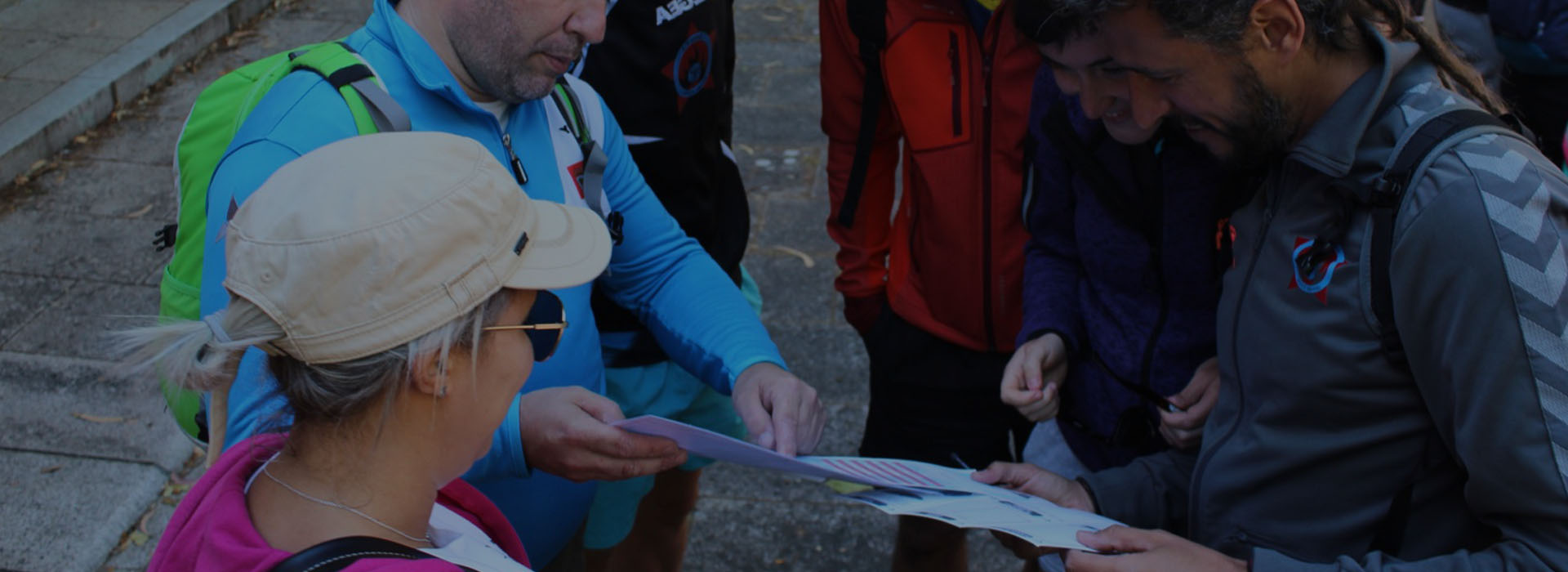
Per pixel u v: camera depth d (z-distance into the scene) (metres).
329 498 1.16
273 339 1.08
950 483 1.77
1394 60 1.41
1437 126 1.39
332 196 1.09
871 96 2.46
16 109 5.09
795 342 4.12
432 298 1.10
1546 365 1.30
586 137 1.92
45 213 4.62
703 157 2.46
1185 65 1.44
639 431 1.58
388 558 1.09
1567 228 1.33
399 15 1.72
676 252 2.08
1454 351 1.36
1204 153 1.81
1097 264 2.03
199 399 1.66
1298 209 1.55
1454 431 1.42
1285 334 1.56
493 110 1.79
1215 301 1.93
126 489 3.27
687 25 2.30
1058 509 1.74
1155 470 1.96
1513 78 3.58
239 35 6.32
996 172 2.34
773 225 4.79
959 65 2.32
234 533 1.13
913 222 2.48
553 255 1.20
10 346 3.81
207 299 1.54
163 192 4.82
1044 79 2.08
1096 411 2.13
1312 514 1.63
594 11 1.71
